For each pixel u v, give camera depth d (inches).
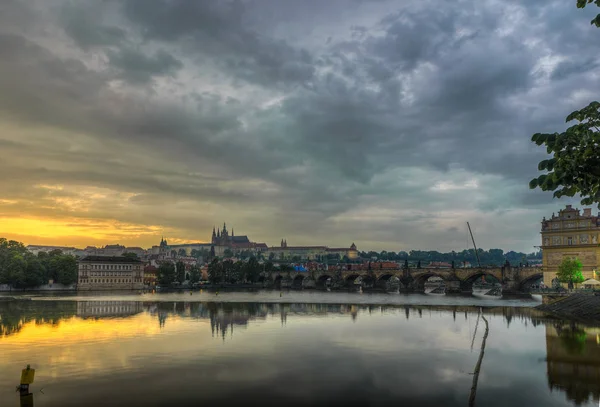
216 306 6304.1
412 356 2566.4
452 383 2004.2
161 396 1824.6
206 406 1713.8
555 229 7121.1
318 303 6884.8
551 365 2321.6
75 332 3543.3
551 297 5383.9
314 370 2230.6
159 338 3213.6
